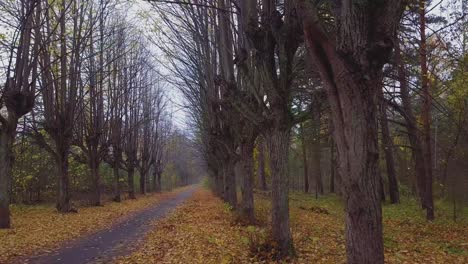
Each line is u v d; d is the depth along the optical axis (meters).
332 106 4.97
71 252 10.74
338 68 4.75
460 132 18.58
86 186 36.34
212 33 17.41
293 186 56.59
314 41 4.89
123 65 31.66
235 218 15.37
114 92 32.97
